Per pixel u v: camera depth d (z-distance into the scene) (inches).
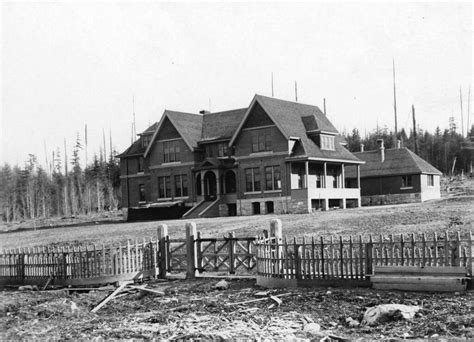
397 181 2603.3
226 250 965.2
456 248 568.4
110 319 564.4
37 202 4722.0
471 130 5083.7
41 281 841.5
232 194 2252.7
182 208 2236.7
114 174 4800.7
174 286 745.0
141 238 1304.1
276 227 738.8
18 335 521.7
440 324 433.7
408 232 952.9
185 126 2415.1
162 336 470.3
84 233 1702.8
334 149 2261.3
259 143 2164.1
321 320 491.8
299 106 2363.4
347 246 845.8
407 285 574.6
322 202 2148.1
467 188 3223.4
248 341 433.4
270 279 674.2
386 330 440.8
